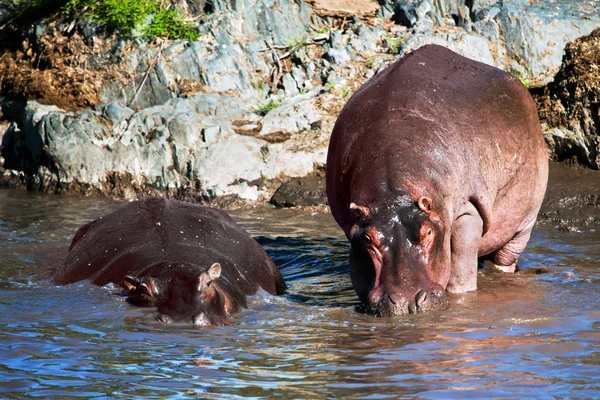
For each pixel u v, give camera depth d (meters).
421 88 29.84
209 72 55.84
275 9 59.09
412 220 25.36
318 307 27.77
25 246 37.19
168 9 59.16
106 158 52.19
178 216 33.53
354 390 18.53
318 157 50.06
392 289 24.48
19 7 63.28
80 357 21.22
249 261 31.89
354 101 30.88
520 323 24.38
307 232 41.59
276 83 56.66
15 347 22.09
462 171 28.62
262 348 22.19
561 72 49.56
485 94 31.06
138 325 24.69
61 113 54.47
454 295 28.41
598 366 19.97
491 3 58.03
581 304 26.83
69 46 59.44
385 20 59.88
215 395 18.23
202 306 25.66
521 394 18.12
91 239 33.28
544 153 33.28
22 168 56.12
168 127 51.62
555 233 40.03
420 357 21.05
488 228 30.12
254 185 49.66
